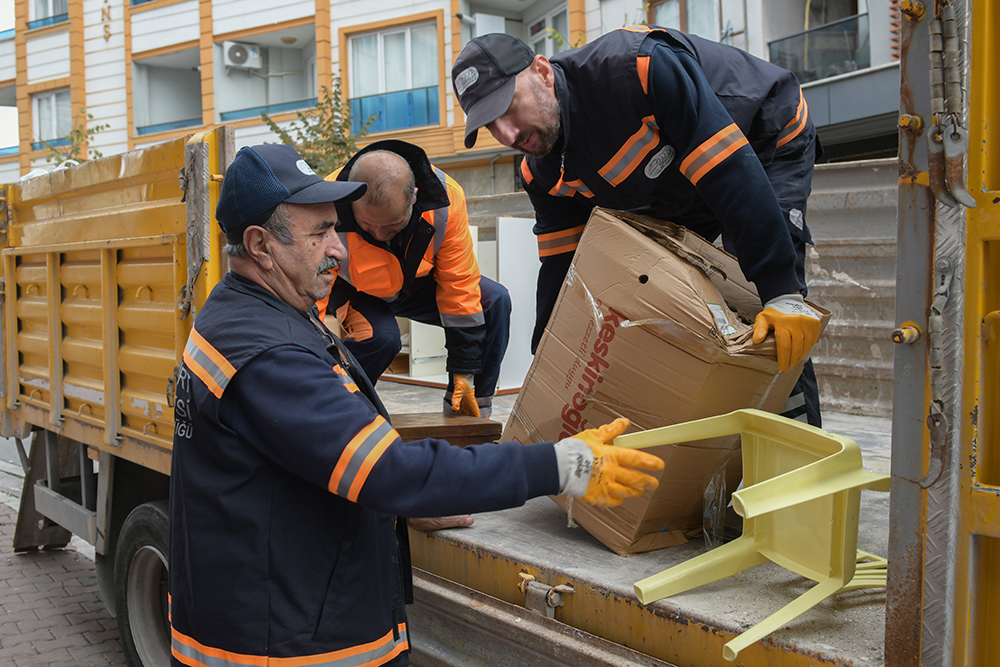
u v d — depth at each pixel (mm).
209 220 2197
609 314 1820
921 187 1108
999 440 1102
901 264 1144
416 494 1259
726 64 2150
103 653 3256
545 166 2426
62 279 3076
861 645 1313
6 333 3641
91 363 2879
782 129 2207
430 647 2055
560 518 2225
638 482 1353
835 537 1432
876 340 3658
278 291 1475
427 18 13703
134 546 2658
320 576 1392
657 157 2109
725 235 2609
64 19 17562
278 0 14984
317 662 1364
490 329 3188
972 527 1084
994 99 1078
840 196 3834
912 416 1138
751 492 1317
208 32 15820
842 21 8820
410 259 2727
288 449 1290
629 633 1592
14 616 3641
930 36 1075
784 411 2266
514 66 2010
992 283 1078
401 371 5047
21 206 3535
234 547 1363
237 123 15805
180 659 1446
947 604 1101
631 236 1805
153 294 2502
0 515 5168
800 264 2188
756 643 1378
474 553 1991
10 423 3779
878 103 8258
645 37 2025
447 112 13672
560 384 1973
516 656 1814
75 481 3596
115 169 2682
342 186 1452
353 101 14531
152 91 17281
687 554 1858
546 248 2637
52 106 18172
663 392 1740
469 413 2918
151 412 2484
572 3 12070
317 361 1356
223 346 1366
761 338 1676
